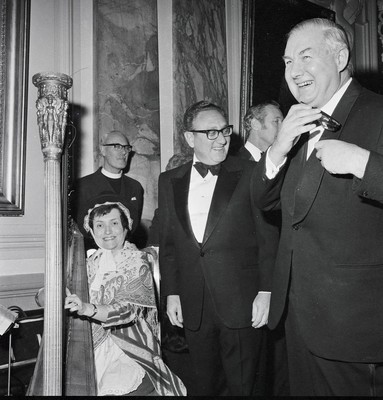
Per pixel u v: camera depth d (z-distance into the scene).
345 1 7.04
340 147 1.66
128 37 4.36
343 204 1.88
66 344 2.48
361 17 7.29
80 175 3.95
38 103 2.22
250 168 3.00
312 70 1.93
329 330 1.89
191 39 4.91
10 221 3.62
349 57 2.00
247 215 2.93
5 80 3.55
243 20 5.44
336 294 1.88
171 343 3.61
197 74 4.96
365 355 1.83
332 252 1.90
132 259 2.85
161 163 4.54
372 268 1.85
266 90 5.62
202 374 2.92
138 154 4.33
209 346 2.92
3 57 3.54
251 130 4.20
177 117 4.66
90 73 4.10
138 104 4.38
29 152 3.73
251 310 2.84
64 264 2.38
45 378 2.14
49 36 3.89
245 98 5.39
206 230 2.90
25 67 3.64
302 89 1.99
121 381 2.55
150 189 4.38
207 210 2.99
